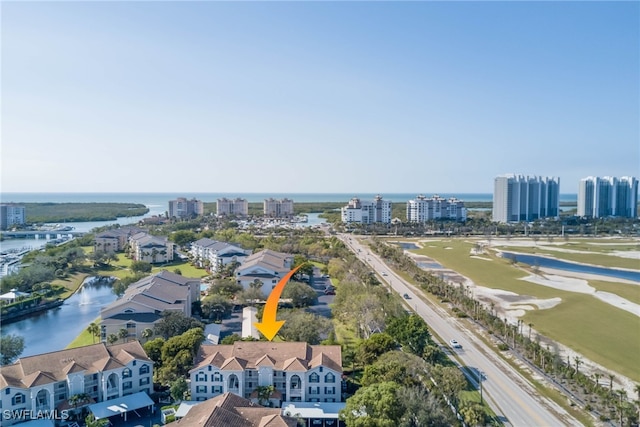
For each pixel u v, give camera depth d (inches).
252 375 3818.9
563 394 3924.7
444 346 5029.5
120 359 3809.1
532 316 6205.7
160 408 3690.9
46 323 6043.3
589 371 4434.1
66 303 7096.5
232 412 2913.4
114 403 3570.4
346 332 5378.9
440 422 3024.1
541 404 3742.6
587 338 5339.6
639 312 6432.1
